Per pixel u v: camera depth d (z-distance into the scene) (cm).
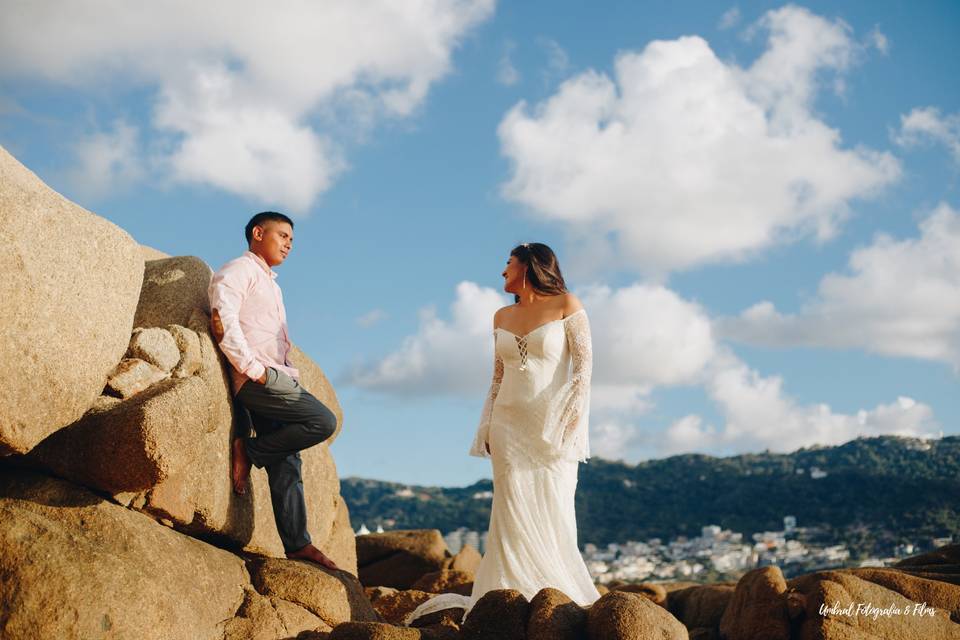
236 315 612
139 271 550
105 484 513
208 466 587
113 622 460
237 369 606
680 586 1057
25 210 462
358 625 530
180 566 530
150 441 500
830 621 657
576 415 662
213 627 533
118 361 534
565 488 662
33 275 463
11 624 439
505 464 660
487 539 664
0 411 453
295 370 654
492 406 705
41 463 513
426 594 853
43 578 454
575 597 636
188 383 540
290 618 573
